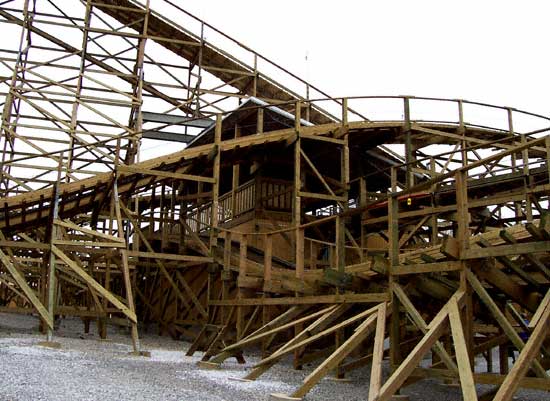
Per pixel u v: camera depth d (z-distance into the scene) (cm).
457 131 1964
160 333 1930
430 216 1716
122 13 2441
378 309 808
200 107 2527
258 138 1698
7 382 718
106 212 1938
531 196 1326
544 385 602
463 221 714
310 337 920
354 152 2116
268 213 1956
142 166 1501
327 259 2025
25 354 1023
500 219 1694
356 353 1259
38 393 664
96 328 2002
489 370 1157
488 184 1592
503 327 653
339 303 977
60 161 1405
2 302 2609
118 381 801
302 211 2164
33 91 2034
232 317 1342
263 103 1842
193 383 838
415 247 1783
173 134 2445
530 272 810
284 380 927
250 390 805
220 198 2297
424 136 1989
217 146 1619
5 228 1507
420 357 639
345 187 1816
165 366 1037
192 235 1700
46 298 1538
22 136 1945
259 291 1291
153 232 1934
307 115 2186
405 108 1894
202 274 1866
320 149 2005
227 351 1063
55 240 1252
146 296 2128
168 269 1906
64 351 1130
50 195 1388
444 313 679
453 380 973
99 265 2256
